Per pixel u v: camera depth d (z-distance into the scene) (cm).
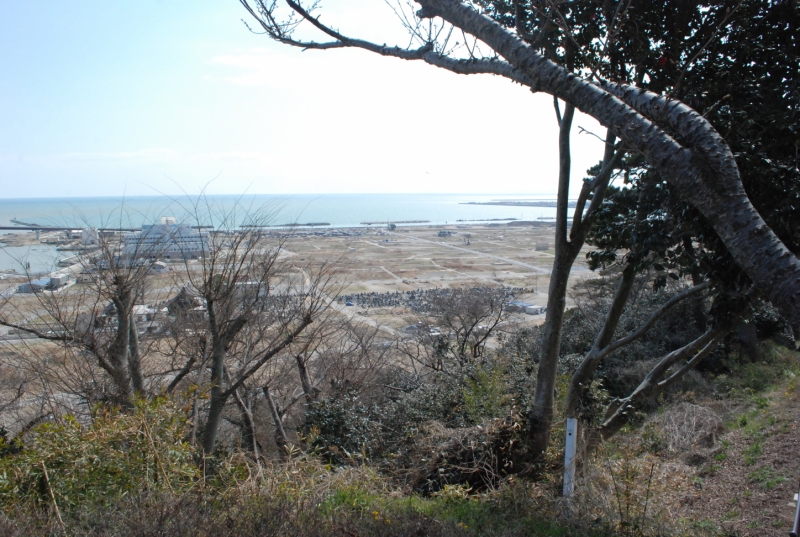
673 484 662
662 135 269
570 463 580
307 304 1316
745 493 661
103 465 489
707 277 557
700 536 540
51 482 456
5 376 1273
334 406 1102
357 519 452
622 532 505
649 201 569
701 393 1248
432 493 686
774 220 480
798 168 509
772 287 222
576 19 519
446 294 2775
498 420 743
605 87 320
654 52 549
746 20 532
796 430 802
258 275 1086
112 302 1041
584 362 721
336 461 988
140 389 998
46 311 1087
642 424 1101
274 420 1367
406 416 1145
